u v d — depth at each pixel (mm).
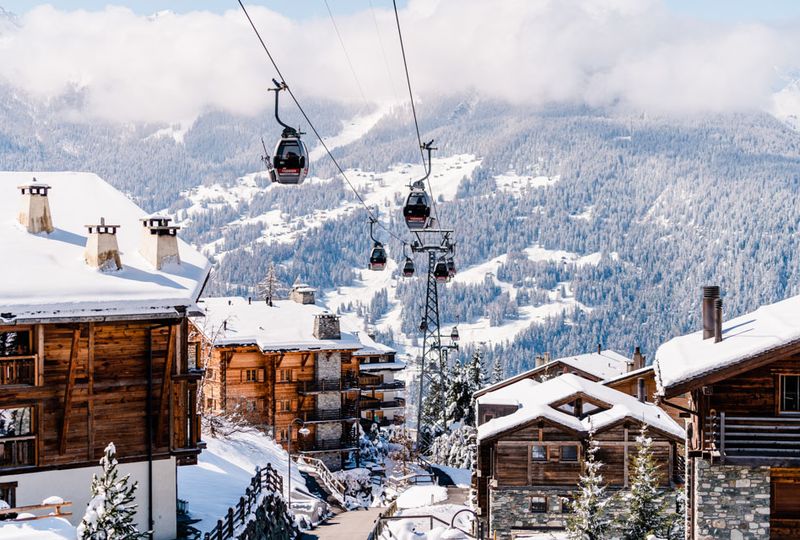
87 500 32250
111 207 38344
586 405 55188
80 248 34281
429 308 78875
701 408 30422
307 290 85688
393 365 106438
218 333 72375
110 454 24844
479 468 53094
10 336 31953
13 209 36375
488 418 55000
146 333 33312
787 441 29188
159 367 33594
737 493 29969
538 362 91000
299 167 30031
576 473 51125
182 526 35938
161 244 34281
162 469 33875
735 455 29531
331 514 56562
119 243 35781
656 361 34156
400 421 108188
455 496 65250
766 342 29172
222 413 69188
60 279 31672
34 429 31562
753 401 30062
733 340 30766
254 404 75750
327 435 76812
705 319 32688
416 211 42000
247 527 37438
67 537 25516
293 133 30125
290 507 51656
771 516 31078
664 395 29516
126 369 33031
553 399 53562
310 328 77938
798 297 35062
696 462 30297
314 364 76438
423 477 74688
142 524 33219
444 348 80500
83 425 32219
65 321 30469
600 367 87438
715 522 30031
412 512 57438
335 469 77000
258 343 74438
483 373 115000
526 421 51031
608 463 51062
